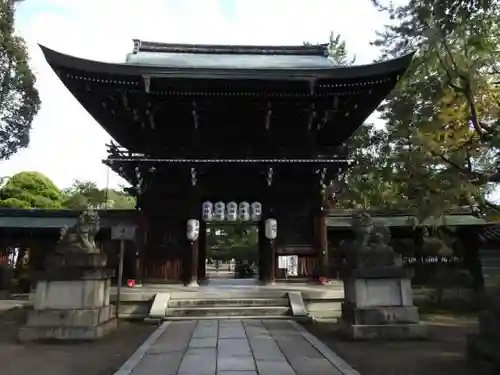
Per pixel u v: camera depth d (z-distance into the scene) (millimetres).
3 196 39844
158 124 23625
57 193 42281
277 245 22953
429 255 24422
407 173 21406
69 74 20109
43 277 13414
